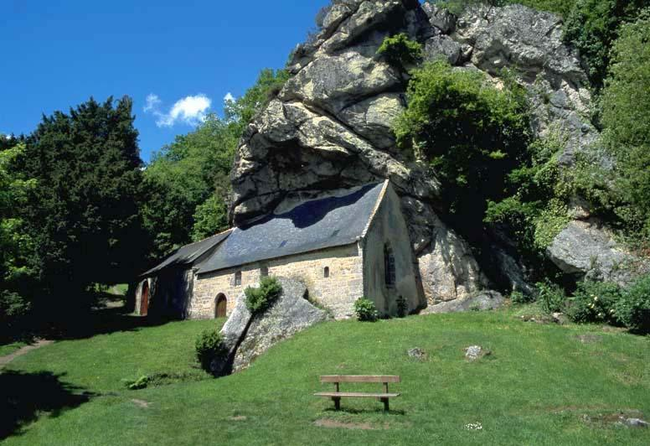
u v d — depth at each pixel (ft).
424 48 107.55
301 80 101.40
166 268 120.37
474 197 94.12
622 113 69.15
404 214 96.07
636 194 69.36
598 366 53.26
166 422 45.78
